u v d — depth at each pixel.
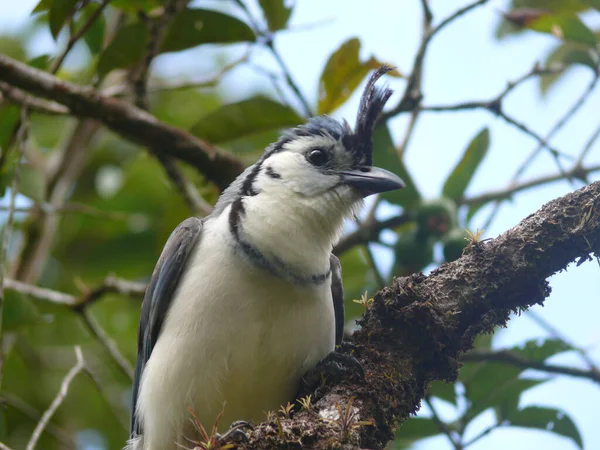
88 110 10.27
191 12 10.19
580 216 6.70
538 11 10.34
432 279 6.86
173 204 12.09
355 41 10.30
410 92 10.20
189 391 7.77
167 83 12.22
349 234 10.78
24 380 12.48
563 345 9.64
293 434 5.92
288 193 8.31
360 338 6.85
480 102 10.26
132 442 8.63
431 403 9.41
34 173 11.07
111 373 12.79
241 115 10.70
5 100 10.60
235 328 7.65
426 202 10.42
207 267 7.85
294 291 7.73
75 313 11.08
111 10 13.45
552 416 9.40
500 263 6.75
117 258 13.10
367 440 6.27
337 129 8.87
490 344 10.83
